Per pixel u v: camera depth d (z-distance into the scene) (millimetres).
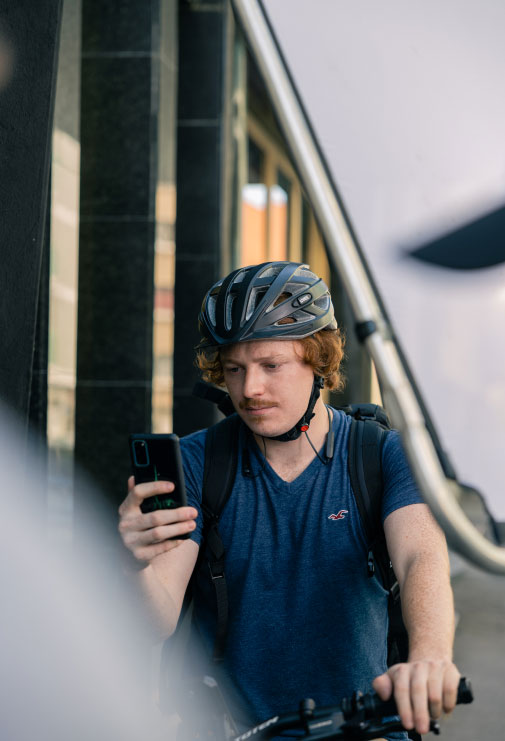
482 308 707
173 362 5918
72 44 4938
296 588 1625
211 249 5914
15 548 2475
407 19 741
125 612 1532
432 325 714
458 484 702
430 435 704
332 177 746
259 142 7066
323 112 754
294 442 1660
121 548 1426
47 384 4430
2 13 1798
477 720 4430
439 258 717
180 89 5871
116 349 5254
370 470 1641
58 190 4676
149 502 1424
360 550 1632
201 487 1673
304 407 1621
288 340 1581
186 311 5926
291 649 1628
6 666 2570
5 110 1818
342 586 1629
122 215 5234
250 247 6891
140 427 5203
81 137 5250
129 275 5254
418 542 1536
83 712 2980
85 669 3068
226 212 6020
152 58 5203
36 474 4363
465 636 6074
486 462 701
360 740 1229
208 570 1654
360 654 1621
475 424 703
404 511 1578
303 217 8773
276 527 1645
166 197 5469
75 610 3248
